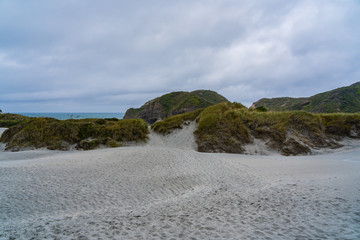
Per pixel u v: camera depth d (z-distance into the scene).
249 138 20.34
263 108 29.41
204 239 3.98
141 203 6.72
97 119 26.25
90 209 6.13
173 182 8.82
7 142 23.58
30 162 12.43
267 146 19.44
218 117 23.08
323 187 6.59
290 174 9.21
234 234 4.11
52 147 21.33
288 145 18.59
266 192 6.71
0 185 7.85
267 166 11.48
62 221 5.13
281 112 22.38
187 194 7.47
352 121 20.73
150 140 23.50
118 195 7.32
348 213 4.55
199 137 22.12
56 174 9.43
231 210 5.50
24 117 48.50
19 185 7.91
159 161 11.93
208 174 9.84
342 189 6.19
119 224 4.90
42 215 5.66
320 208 5.00
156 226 4.73
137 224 4.88
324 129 20.41
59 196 7.04
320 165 11.01
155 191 7.87
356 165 10.46
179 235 4.22
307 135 19.81
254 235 4.00
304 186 6.93
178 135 23.78
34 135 22.67
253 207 5.56
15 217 5.51
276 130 20.08
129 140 22.78
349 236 3.63
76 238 4.17
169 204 6.43
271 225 4.40
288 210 5.10
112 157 13.02
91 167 10.75
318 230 3.98
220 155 16.50
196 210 5.71
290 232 4.01
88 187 7.98
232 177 9.31
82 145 21.41
